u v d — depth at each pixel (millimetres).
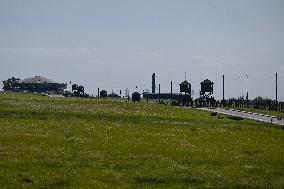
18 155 62031
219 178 55000
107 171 56219
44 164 57719
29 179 50219
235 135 95438
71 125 95938
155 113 128375
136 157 65250
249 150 76750
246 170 60562
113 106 142000
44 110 116438
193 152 71875
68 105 135875
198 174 56531
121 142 77875
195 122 115188
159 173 55906
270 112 180750
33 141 73375
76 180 50906
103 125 99312
